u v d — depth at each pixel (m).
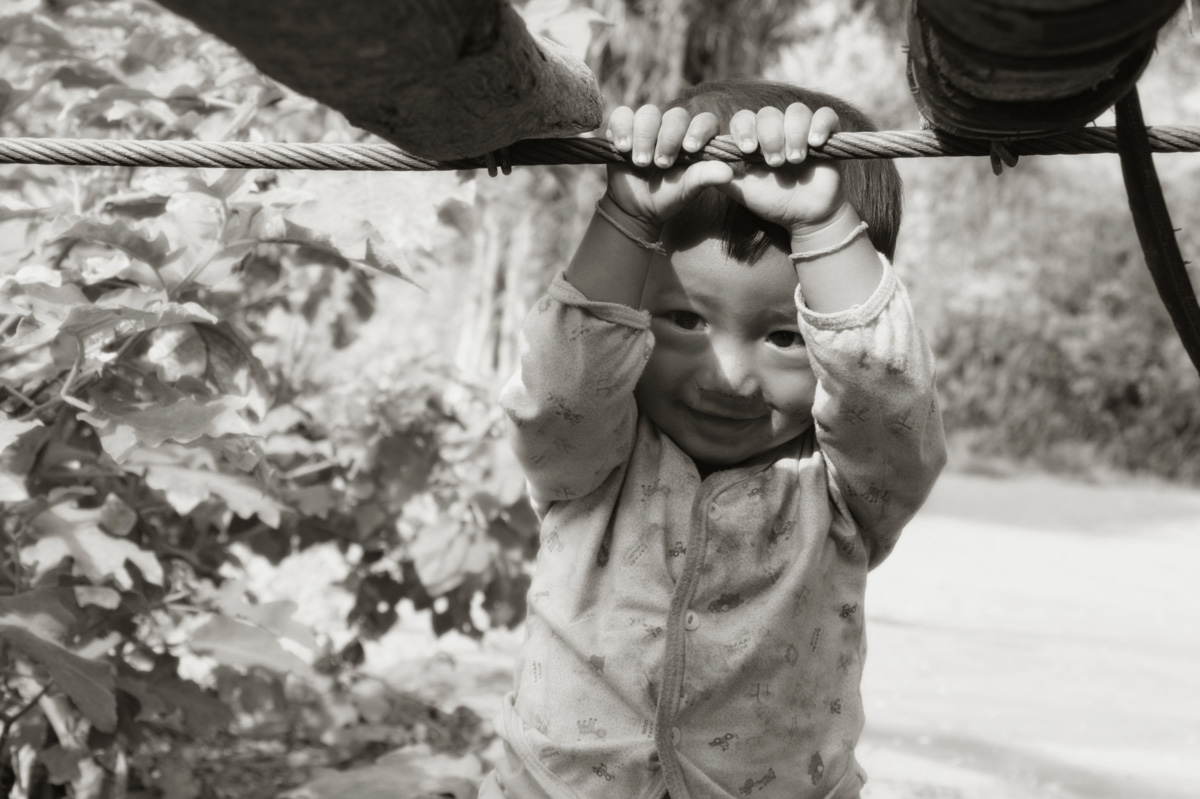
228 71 2.44
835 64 13.88
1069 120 1.06
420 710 3.71
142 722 2.89
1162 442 14.99
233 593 2.73
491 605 3.34
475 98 1.04
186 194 2.05
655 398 1.54
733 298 1.45
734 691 1.51
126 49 2.55
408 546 3.41
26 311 1.87
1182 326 1.19
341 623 4.27
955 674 4.80
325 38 0.88
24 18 2.41
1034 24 0.92
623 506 1.58
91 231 1.91
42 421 2.16
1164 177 15.69
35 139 1.31
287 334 3.32
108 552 2.19
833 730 1.58
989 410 15.23
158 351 2.16
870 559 1.66
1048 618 6.14
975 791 3.37
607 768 1.50
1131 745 3.89
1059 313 15.34
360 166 1.31
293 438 3.09
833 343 1.39
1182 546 9.22
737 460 1.58
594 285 1.41
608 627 1.53
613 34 8.63
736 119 1.33
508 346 10.64
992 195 15.32
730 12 8.98
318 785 2.73
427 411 3.32
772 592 1.54
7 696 2.62
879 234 1.58
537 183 9.07
